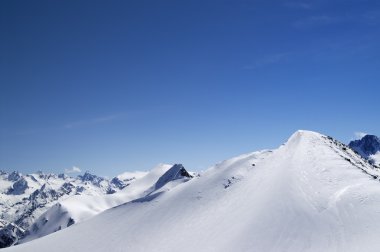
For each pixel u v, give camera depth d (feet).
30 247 318.04
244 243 185.47
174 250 225.56
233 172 324.39
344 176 215.51
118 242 278.87
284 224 187.01
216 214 254.27
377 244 146.72
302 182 223.30
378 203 175.63
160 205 323.16
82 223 350.64
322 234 169.27
